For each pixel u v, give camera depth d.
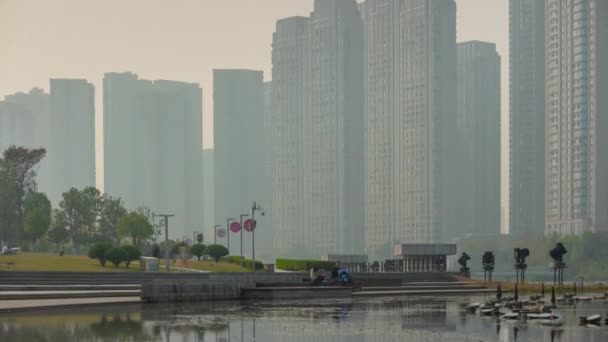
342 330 31.27
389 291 61.50
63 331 30.66
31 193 136.25
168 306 45.56
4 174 131.75
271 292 53.84
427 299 53.69
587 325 32.75
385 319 36.06
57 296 47.78
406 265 82.19
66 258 79.56
